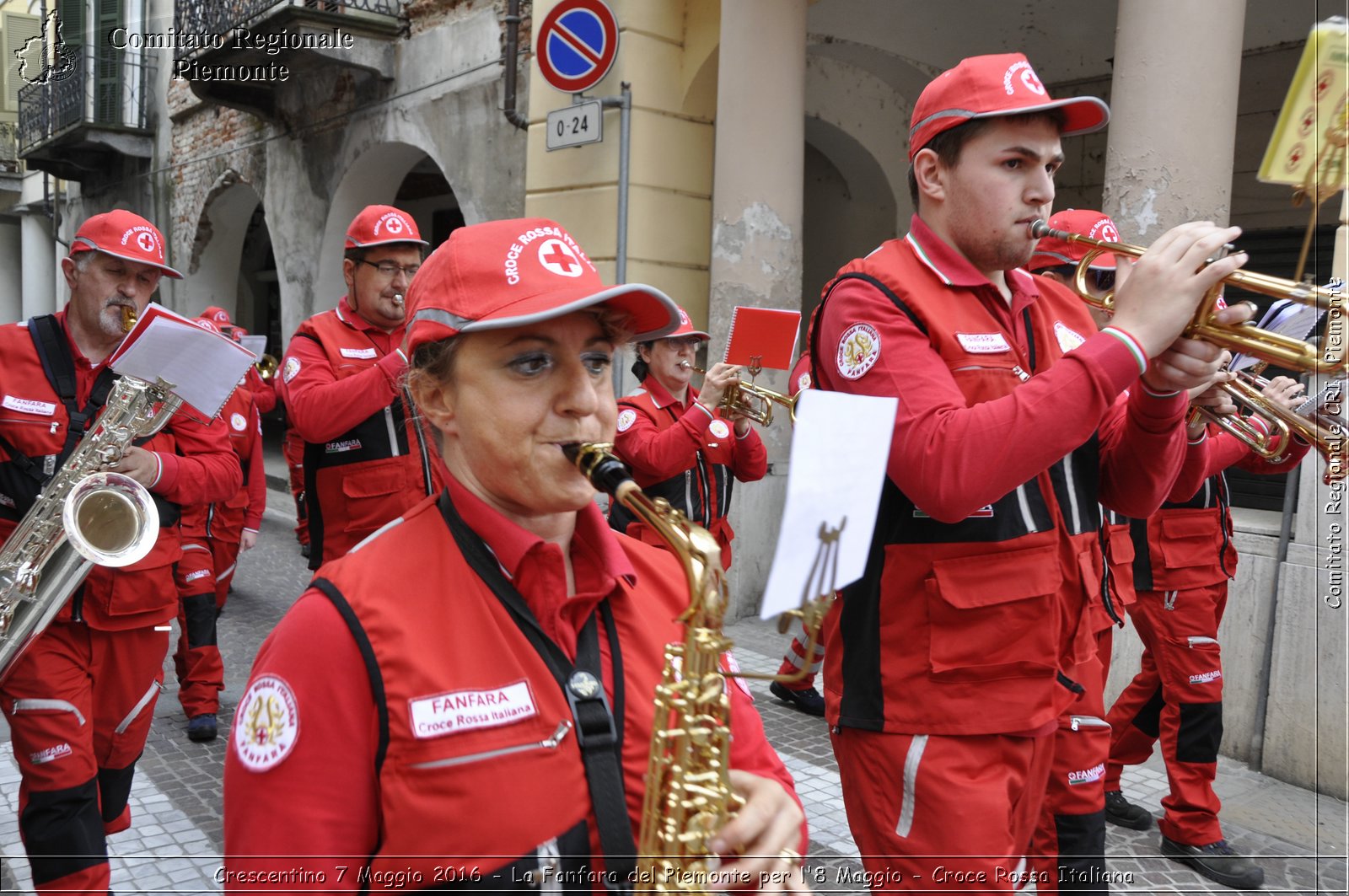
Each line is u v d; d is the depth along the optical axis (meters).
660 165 7.28
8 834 3.66
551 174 7.66
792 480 1.01
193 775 4.44
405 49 9.76
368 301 4.10
